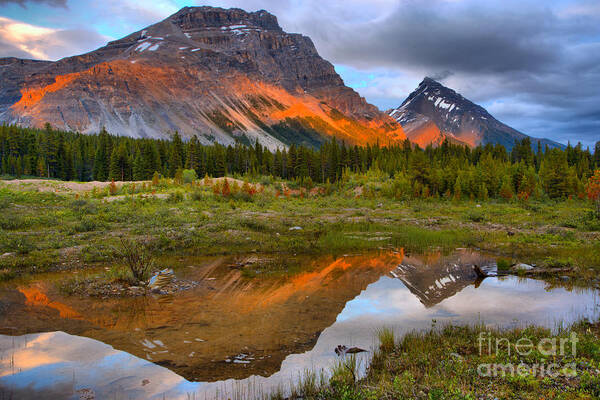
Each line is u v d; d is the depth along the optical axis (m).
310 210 39.81
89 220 23.47
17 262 13.98
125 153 87.31
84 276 12.66
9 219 22.67
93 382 5.59
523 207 42.59
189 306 9.59
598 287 11.72
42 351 6.71
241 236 21.09
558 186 53.38
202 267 14.70
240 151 109.06
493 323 8.32
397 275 13.45
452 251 18.55
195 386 5.54
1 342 7.09
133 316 8.75
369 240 21.52
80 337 7.43
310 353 6.81
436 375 5.57
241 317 8.77
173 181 68.06
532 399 4.75
